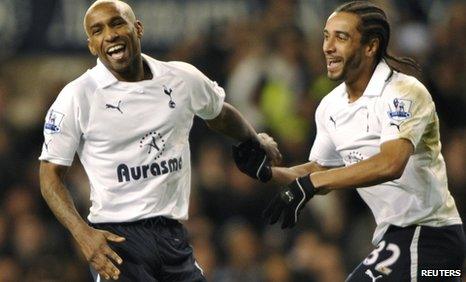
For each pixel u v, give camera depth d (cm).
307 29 3152
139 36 1625
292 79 3064
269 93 3027
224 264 2711
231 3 3134
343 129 1628
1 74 3172
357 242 2738
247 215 2820
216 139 2936
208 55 3056
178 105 1633
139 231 1622
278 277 2662
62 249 2750
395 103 1570
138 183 1617
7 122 3122
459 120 2980
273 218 1577
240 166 1753
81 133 1617
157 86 1625
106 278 1586
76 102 1603
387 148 1552
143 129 1612
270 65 3064
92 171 1625
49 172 1611
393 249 1612
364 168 1546
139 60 1620
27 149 3033
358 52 1598
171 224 1642
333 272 2667
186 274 1652
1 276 2703
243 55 3077
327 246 2705
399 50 3011
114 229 1625
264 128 2984
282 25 3128
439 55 3073
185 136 1655
